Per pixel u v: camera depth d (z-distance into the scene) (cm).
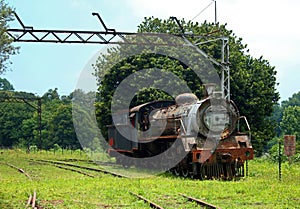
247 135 2431
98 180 2220
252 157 2384
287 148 2341
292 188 1819
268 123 4453
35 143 8475
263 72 4553
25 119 9338
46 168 3158
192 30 4316
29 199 1549
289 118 9338
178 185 1977
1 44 3097
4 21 3112
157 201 1541
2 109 9394
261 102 4278
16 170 3047
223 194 1672
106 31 2858
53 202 1562
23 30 2819
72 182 2139
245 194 1680
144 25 4456
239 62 4238
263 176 2397
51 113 9069
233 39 4481
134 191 1766
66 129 7825
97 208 1434
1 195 1656
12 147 8588
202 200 1562
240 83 4144
